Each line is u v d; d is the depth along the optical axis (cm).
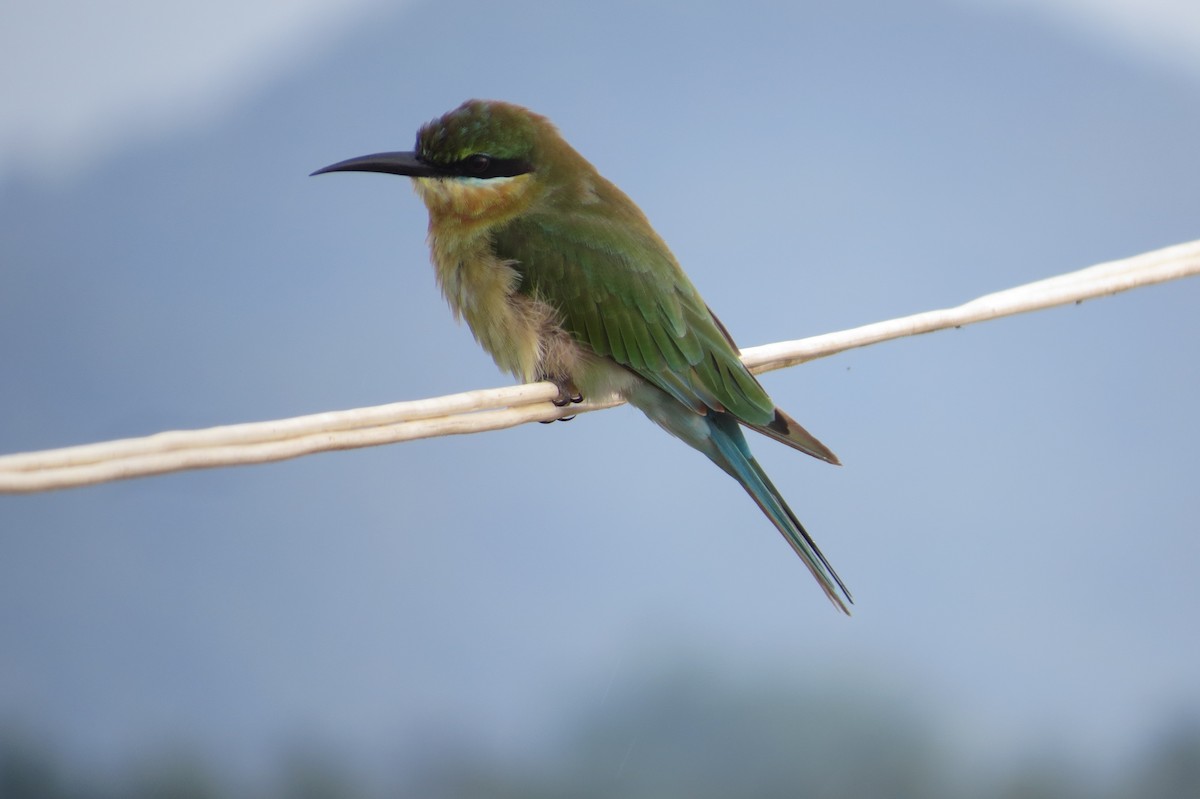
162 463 365
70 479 349
